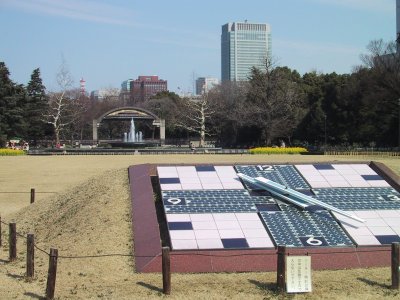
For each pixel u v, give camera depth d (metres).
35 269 12.63
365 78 58.34
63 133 81.75
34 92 72.88
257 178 16.05
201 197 15.12
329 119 63.59
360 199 15.46
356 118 61.22
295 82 75.19
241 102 70.06
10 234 13.72
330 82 68.56
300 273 10.68
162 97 99.25
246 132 73.06
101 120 67.19
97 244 13.64
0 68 67.31
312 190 15.91
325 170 17.17
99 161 39.44
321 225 13.85
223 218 14.02
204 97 72.12
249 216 14.16
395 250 10.91
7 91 66.88
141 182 16.52
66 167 35.94
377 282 11.31
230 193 15.40
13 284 11.56
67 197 19.36
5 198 25.28
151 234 13.25
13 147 60.25
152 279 11.55
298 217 14.19
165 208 14.45
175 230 13.37
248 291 10.73
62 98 73.12
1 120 65.69
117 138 98.50
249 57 185.50
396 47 59.41
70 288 11.11
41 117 72.44
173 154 47.25
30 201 23.61
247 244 12.87
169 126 86.19
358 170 17.27
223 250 12.56
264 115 64.00
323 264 12.34
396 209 14.95
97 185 18.56
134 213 14.73
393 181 16.39
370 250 12.83
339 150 49.50
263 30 186.75
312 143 66.62
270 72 64.06
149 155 45.78
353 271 12.11
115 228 14.38
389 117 56.56
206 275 11.78
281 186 15.36
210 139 89.56
